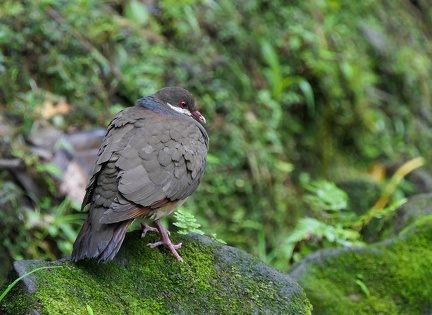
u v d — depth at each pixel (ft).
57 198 33.71
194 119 25.80
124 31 41.32
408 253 25.63
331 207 34.63
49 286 19.43
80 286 19.90
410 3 62.23
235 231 39.65
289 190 43.06
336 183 44.29
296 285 22.20
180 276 21.43
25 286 19.12
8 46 37.60
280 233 41.14
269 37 47.01
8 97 36.40
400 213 31.68
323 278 25.20
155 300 20.65
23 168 33.63
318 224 32.17
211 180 39.81
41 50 38.45
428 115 54.65
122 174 20.88
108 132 22.95
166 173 21.61
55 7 39.99
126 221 20.47
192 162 22.45
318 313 24.44
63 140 34.94
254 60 45.83
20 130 35.14
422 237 26.04
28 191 33.24
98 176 21.24
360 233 33.14
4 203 32.09
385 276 25.11
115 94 39.45
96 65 39.29
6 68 36.88
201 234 23.25
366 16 55.77
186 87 41.06
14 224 32.01
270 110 44.04
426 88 55.52
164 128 22.68
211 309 20.90
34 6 39.04
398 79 54.03
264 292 21.67
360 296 24.75
